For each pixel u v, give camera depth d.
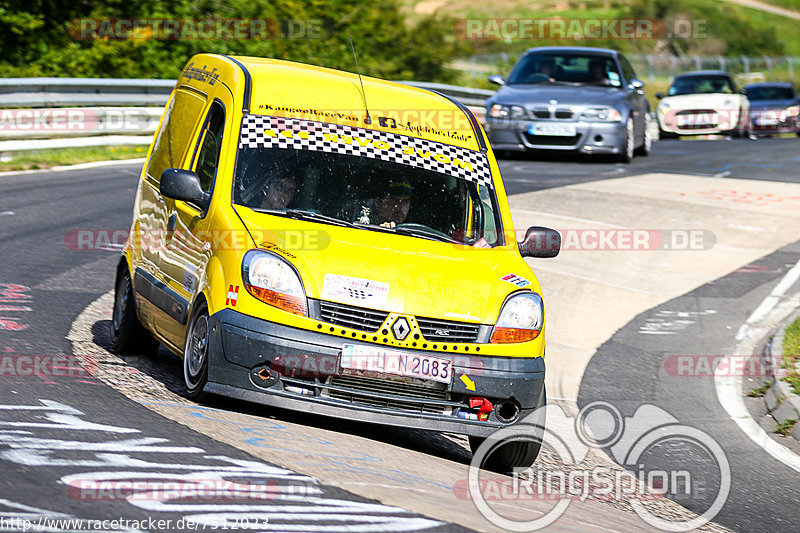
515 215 53.59
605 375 33.25
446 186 24.83
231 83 25.39
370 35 121.06
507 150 73.94
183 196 23.11
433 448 23.84
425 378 20.97
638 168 73.50
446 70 131.00
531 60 77.44
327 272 21.22
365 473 18.16
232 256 21.55
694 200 60.97
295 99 25.22
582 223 53.34
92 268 37.88
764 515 22.08
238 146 23.81
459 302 21.64
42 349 25.66
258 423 20.95
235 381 20.78
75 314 30.70
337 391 20.86
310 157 24.14
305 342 20.59
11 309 30.03
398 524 14.88
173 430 19.03
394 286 21.34
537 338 22.28
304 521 14.42
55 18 95.56
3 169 58.69
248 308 20.86
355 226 23.27
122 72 92.12
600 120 71.75
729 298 43.12
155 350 27.70
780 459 26.41
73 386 21.88
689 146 94.06
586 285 43.62
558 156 77.88
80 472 15.66
